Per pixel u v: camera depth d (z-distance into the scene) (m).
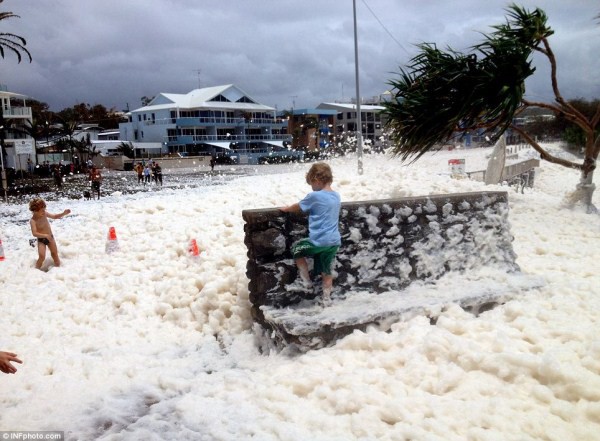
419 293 5.56
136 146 69.00
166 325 6.32
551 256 8.03
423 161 32.88
